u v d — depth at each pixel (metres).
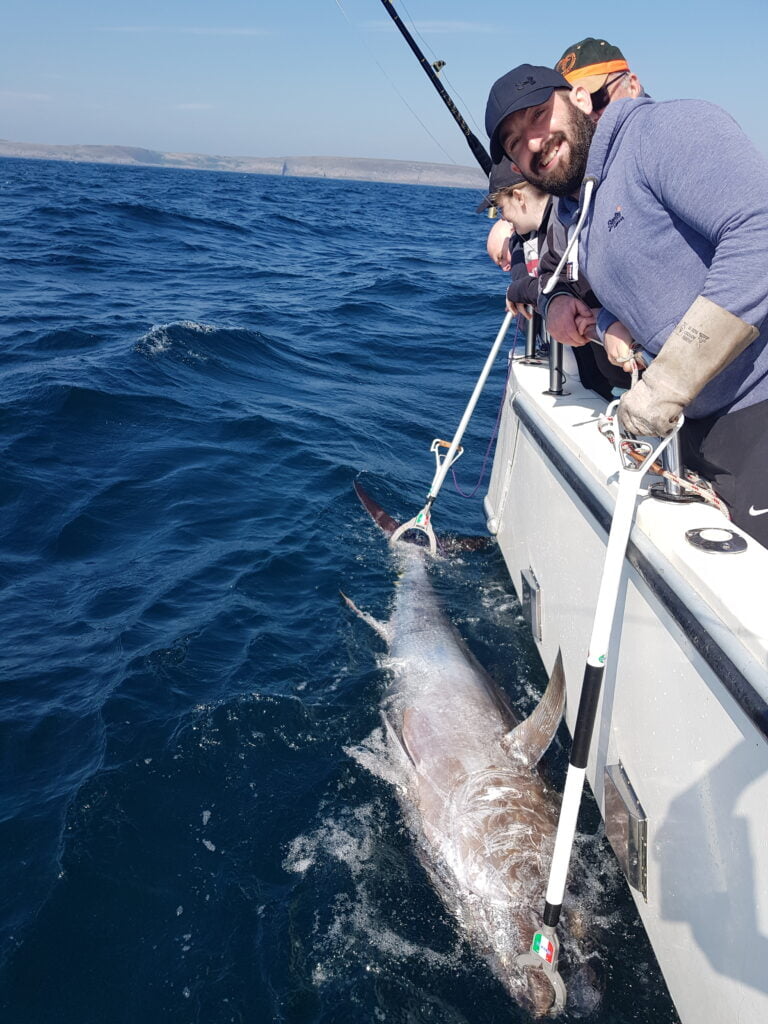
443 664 3.96
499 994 2.45
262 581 4.71
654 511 2.56
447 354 10.48
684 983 2.22
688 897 2.21
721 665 2.02
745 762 1.94
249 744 3.43
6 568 4.79
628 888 2.73
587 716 2.23
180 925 2.65
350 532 5.36
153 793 3.16
